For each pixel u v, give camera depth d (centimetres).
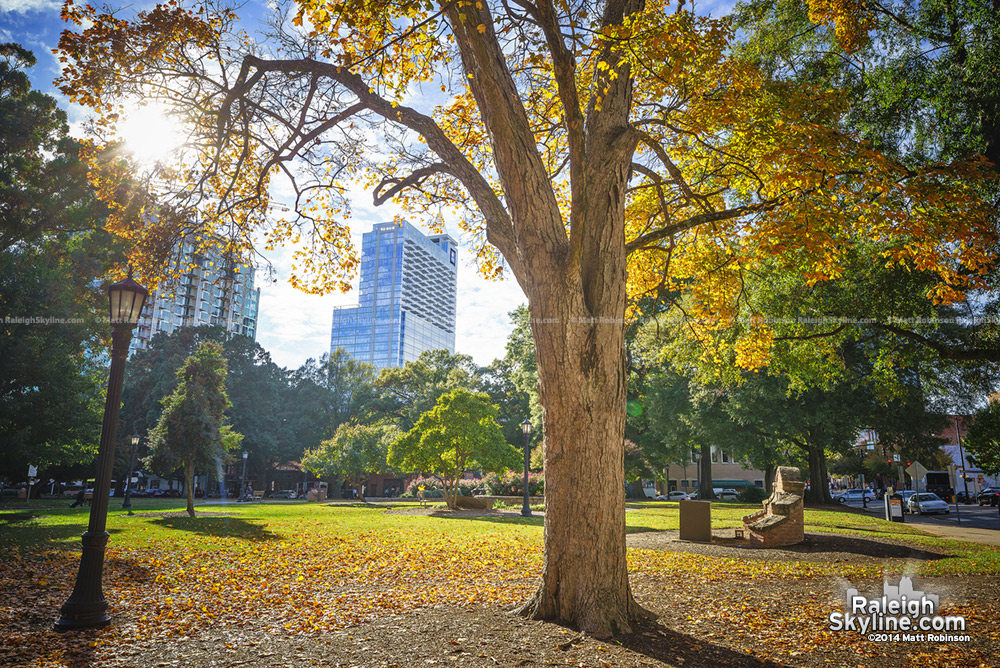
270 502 4497
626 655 517
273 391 6606
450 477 2903
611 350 650
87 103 866
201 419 2347
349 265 1141
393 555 1184
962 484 5984
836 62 1195
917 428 2902
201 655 537
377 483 6675
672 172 841
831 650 540
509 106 655
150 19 847
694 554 1228
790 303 1428
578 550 621
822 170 758
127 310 740
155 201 1014
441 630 601
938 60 1104
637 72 648
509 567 1037
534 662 500
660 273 1172
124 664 515
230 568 1011
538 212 658
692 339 1695
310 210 1117
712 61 727
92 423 2644
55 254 2470
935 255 823
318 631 611
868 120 1177
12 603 745
